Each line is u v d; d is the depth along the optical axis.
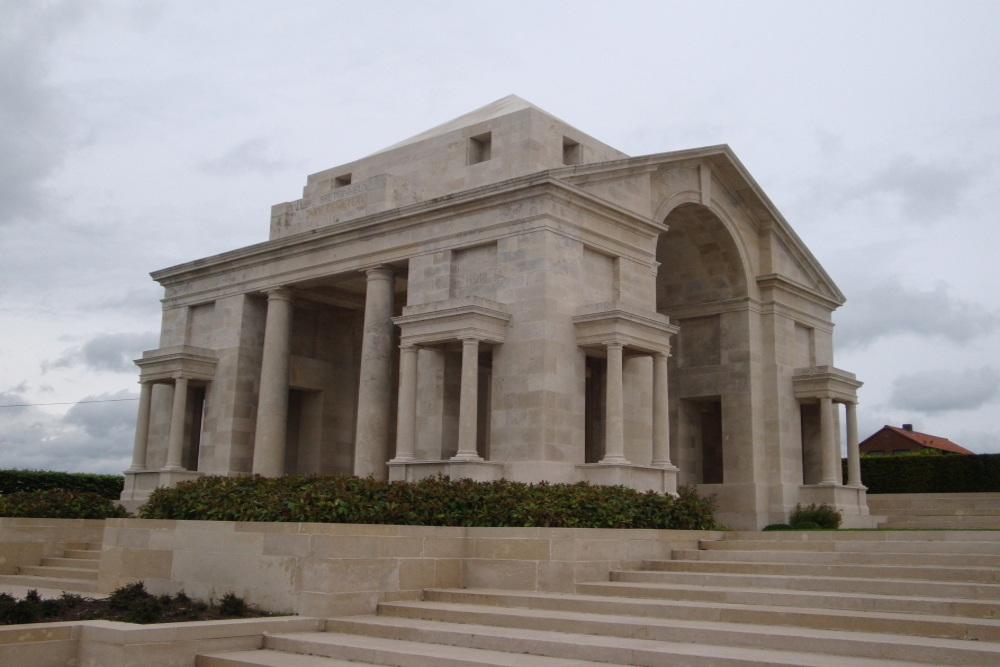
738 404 40.66
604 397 36.12
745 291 41.31
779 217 42.38
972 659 13.48
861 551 22.30
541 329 31.27
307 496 21.88
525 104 41.53
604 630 16.86
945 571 18.92
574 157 38.41
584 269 33.47
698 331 42.59
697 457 43.03
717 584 20.75
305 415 44.56
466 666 14.94
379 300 37.06
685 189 38.62
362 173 42.75
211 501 23.09
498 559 22.03
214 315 43.78
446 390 34.50
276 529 20.23
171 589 22.16
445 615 18.97
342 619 19.03
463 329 31.34
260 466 39.81
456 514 24.36
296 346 43.91
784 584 19.84
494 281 33.22
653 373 33.72
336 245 38.88
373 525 20.52
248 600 20.41
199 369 42.09
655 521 26.11
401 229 36.56
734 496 39.81
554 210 32.34
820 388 41.31
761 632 15.46
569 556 21.41
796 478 41.22
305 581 19.50
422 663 15.45
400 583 20.83
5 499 31.75
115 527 24.06
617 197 34.97
